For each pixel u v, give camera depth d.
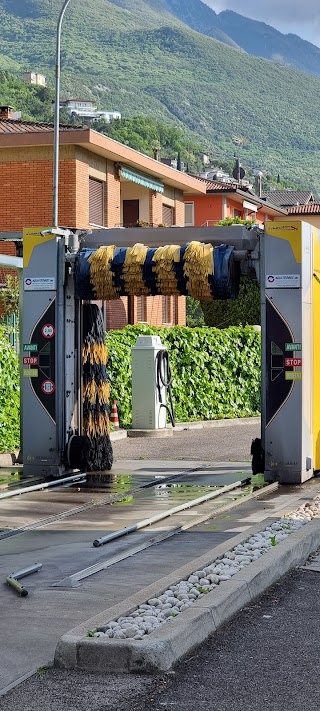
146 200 48.47
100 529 13.52
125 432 28.20
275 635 8.52
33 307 18.92
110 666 7.59
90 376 19.62
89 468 19.88
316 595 9.89
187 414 33.22
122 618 8.34
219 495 16.53
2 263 19.17
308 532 11.97
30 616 9.02
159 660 7.55
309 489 17.19
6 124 46.59
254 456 18.28
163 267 17.95
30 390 18.98
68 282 18.97
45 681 7.41
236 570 10.09
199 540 12.61
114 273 18.20
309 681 7.43
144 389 28.73
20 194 41.00
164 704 6.97
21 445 20.22
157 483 18.20
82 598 9.66
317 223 82.75
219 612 8.73
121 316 45.12
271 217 82.12
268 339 17.92
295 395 17.84
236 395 35.03
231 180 98.38
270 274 17.86
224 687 7.29
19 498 16.39
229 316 51.22
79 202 40.62
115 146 42.06
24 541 12.75
